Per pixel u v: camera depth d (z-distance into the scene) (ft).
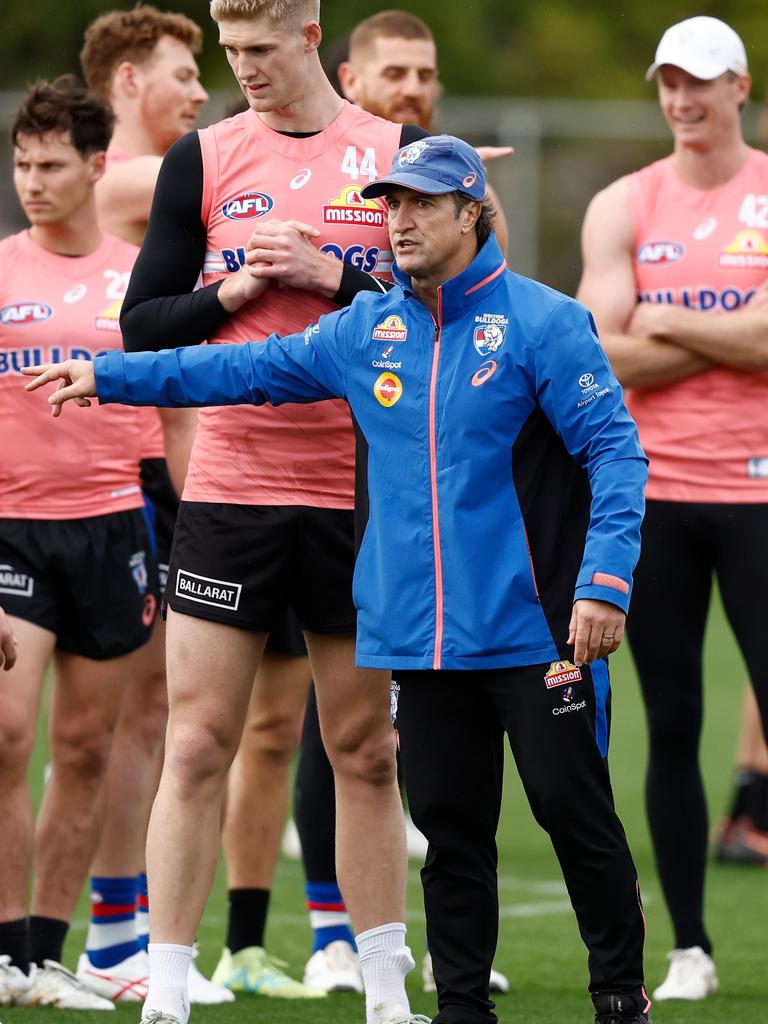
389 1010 55.77
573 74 287.28
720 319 70.69
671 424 71.87
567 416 50.98
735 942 81.35
